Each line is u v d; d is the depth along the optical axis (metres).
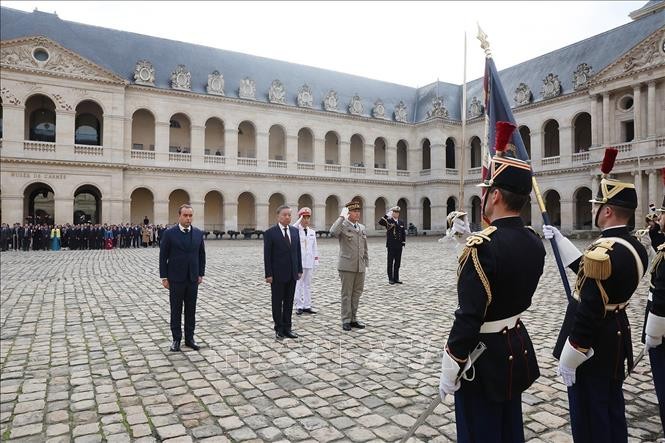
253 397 6.16
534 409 5.64
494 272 2.95
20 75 40.22
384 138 60.03
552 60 51.75
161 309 12.10
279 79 55.66
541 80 51.62
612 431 3.93
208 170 48.69
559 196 49.03
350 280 9.78
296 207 53.84
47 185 42.91
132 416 5.61
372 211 58.81
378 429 5.18
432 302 12.84
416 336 9.23
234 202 50.28
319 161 55.50
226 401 6.04
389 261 16.53
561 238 4.45
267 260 9.07
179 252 8.48
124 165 44.12
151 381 6.82
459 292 3.04
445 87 63.62
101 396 6.25
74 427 5.33
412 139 61.72
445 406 5.79
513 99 53.91
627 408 5.61
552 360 7.55
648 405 5.69
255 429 5.21
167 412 5.71
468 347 2.91
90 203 46.34
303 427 5.25
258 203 51.69
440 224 58.00
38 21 43.50
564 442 4.80
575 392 4.02
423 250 32.88
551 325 9.96
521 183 3.18
